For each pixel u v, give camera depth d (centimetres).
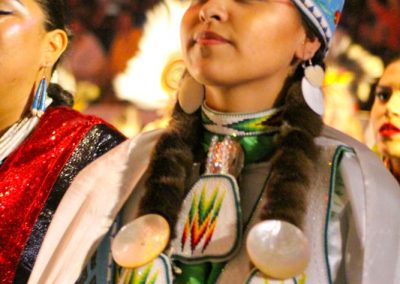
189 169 194
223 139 192
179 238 185
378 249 175
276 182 180
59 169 275
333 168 182
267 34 182
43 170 274
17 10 273
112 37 445
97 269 198
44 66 283
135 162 202
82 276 198
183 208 188
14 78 275
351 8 359
